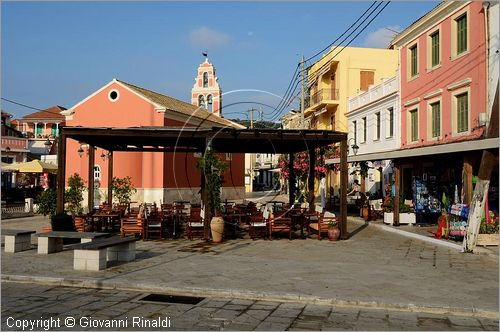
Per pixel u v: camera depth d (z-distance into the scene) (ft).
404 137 74.69
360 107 92.68
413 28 70.44
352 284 27.81
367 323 21.25
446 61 62.80
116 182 67.77
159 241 46.47
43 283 28.84
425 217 61.26
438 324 21.29
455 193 54.70
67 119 100.37
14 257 36.76
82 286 27.96
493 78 52.34
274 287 26.78
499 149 36.91
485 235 40.68
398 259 36.81
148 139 54.13
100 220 53.78
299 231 54.90
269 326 20.58
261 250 40.98
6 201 98.32
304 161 89.20
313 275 30.32
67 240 45.16
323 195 84.74
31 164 90.38
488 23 53.31
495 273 31.40
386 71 112.27
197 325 20.56
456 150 44.09
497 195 47.32
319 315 22.45
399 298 24.64
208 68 128.26
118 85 97.45
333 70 115.55
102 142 57.72
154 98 102.06
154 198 92.79
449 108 62.03
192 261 35.22
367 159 63.77
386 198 65.51
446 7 61.62
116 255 35.27
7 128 147.13
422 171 68.39
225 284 27.43
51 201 50.90
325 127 119.24
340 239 48.19
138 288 27.25
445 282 28.55
